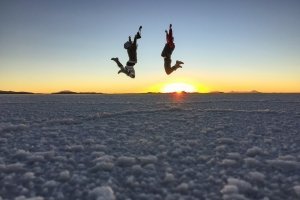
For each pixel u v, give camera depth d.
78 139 8.86
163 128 11.13
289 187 4.80
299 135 9.60
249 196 4.46
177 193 4.55
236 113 17.19
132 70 9.73
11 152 7.14
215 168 5.86
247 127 11.36
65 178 5.17
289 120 13.66
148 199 4.35
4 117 15.30
